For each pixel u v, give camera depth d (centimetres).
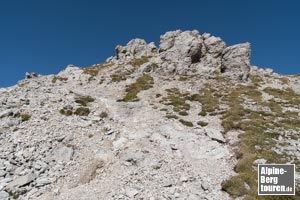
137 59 6794
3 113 2922
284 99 4291
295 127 2984
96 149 2464
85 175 2123
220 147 2548
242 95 4400
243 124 2967
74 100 3538
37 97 3544
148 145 2533
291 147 2488
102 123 2970
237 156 2362
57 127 2764
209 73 5934
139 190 1888
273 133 2766
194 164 2272
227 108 3666
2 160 2247
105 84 5125
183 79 5431
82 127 2822
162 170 2138
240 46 6041
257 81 5506
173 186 1939
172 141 2627
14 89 4022
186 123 3108
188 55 6425
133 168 2181
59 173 2153
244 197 1772
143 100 4150
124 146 2517
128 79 5328
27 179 2036
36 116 2961
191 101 4156
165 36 7206
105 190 1928
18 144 2448
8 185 1994
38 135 2600
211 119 3309
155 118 3241
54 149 2427
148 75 5572
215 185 1967
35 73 5541
